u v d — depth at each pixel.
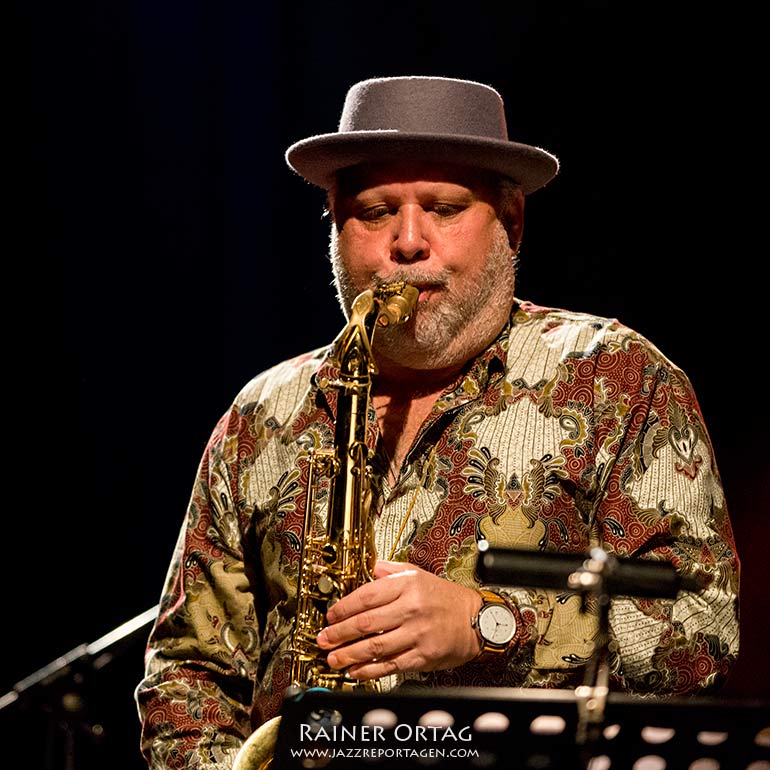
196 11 18.59
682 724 5.69
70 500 18.78
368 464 9.35
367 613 7.79
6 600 18.67
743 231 16.39
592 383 9.14
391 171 9.25
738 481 16.34
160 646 9.70
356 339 8.92
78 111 18.36
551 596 8.61
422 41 17.97
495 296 9.41
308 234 18.84
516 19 17.45
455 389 9.32
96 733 13.02
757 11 16.02
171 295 18.72
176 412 18.83
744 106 16.23
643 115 16.83
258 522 9.54
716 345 16.58
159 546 18.84
